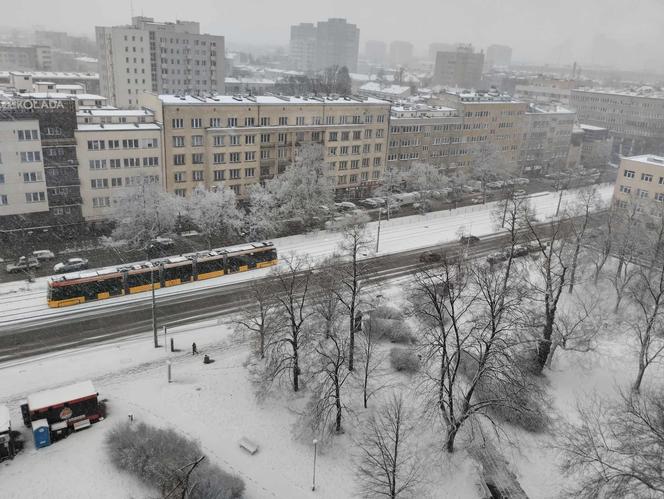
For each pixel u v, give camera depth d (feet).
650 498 131.34
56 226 310.04
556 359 214.07
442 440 167.22
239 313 225.76
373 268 286.66
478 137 508.12
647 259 261.44
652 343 223.10
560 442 165.37
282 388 185.88
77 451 152.25
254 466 155.02
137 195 287.48
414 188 426.92
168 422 166.61
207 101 349.82
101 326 215.72
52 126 296.71
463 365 197.47
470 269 236.43
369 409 178.60
